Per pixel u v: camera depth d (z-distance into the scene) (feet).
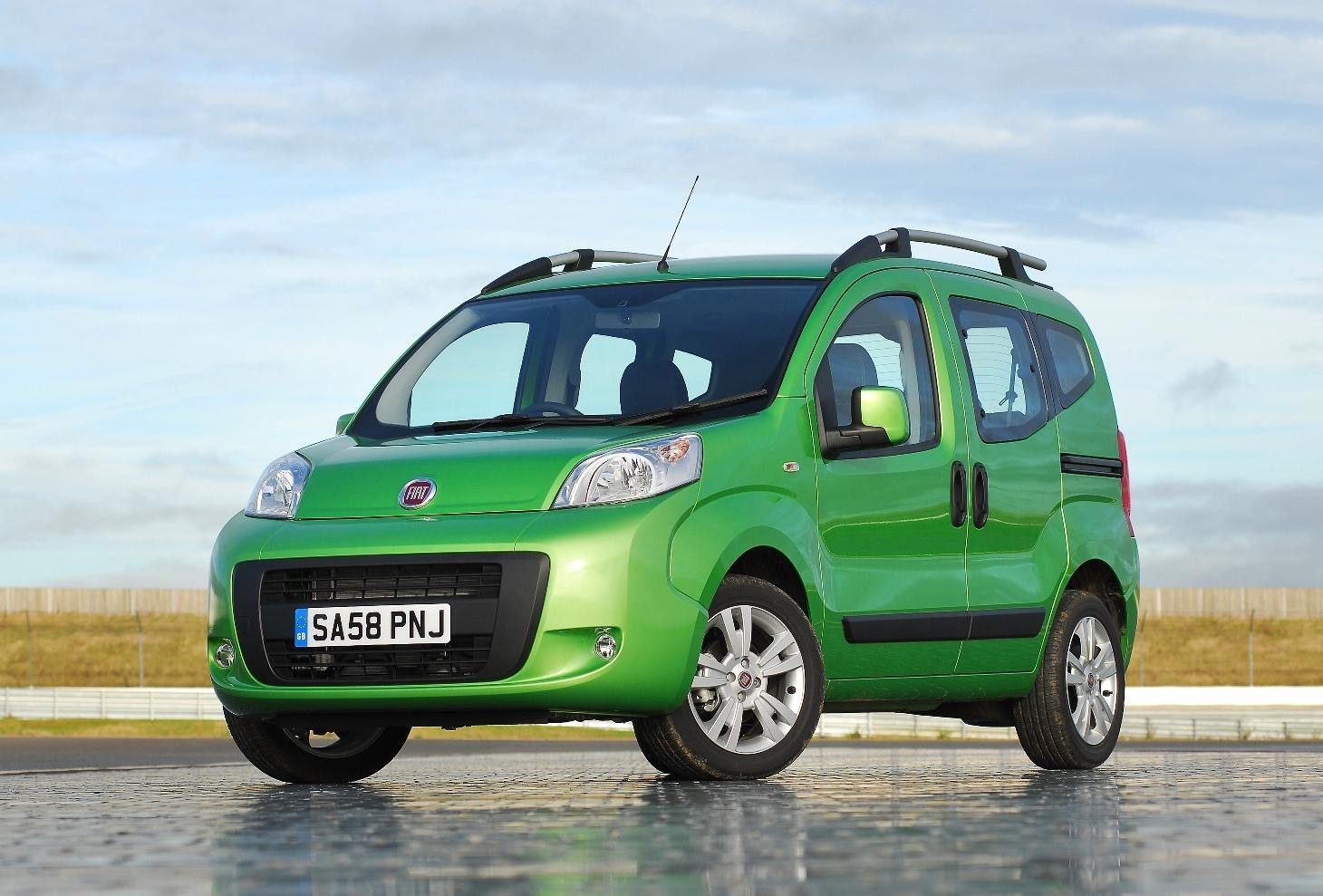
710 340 29.27
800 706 26.91
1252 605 257.14
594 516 25.27
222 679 27.04
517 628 24.93
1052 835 15.75
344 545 25.86
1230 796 20.72
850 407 28.76
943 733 126.82
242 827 17.39
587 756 43.60
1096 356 36.22
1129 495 35.86
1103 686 33.37
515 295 32.78
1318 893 11.81
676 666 25.29
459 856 14.56
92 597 262.67
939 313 31.48
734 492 26.48
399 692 25.32
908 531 29.45
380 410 30.71
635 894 12.07
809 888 12.28
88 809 20.15
